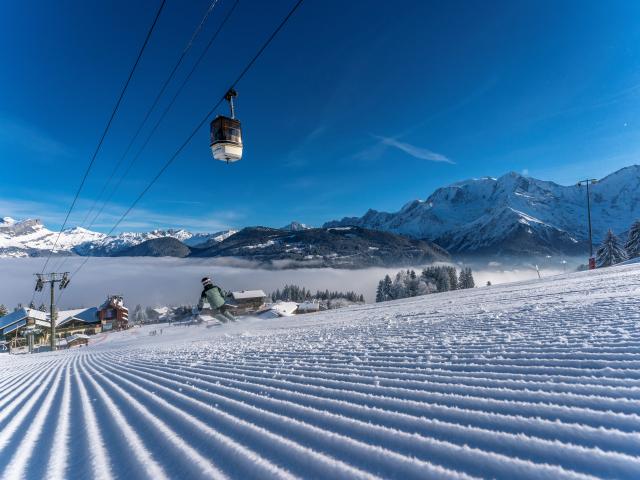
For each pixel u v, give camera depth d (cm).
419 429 162
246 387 293
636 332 303
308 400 231
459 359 296
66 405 312
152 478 145
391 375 272
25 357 1617
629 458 119
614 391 178
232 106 884
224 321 1644
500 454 132
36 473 163
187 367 459
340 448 152
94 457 175
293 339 654
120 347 1394
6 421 275
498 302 787
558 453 128
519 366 249
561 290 842
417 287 8950
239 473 140
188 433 193
